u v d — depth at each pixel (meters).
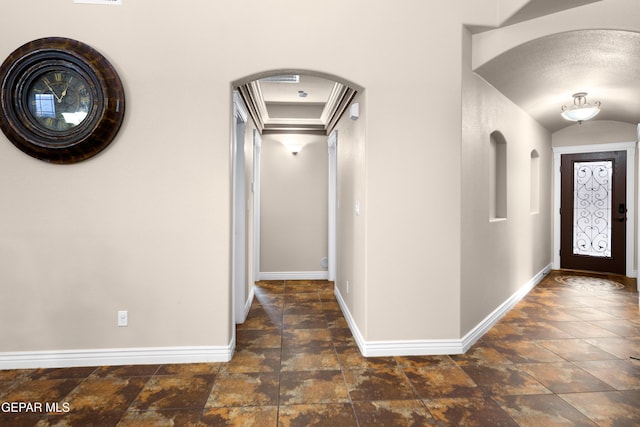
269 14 2.63
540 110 4.53
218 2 2.60
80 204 2.54
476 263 3.07
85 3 2.50
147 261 2.58
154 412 2.00
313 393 2.20
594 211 5.67
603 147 5.49
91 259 2.55
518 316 3.65
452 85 2.75
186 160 2.59
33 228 2.51
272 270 5.63
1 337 2.51
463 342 2.81
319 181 5.64
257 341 3.04
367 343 2.73
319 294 4.69
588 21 2.58
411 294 2.75
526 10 2.62
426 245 2.75
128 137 2.55
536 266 5.09
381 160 2.71
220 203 2.62
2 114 2.39
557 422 1.91
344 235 3.80
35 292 2.52
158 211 2.58
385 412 2.01
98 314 2.56
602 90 3.88
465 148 2.84
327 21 2.67
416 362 2.62
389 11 2.71
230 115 2.62
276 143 5.60
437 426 1.88
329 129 5.26
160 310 2.60
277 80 4.20
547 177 5.66
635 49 2.87
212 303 2.62
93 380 2.35
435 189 2.75
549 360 2.65
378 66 2.70
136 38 2.54
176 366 2.55
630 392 2.21
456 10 2.74
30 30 2.47
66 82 2.47
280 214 5.62
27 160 2.49
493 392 2.21
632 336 3.11
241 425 1.88
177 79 2.57
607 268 5.59
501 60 2.95
